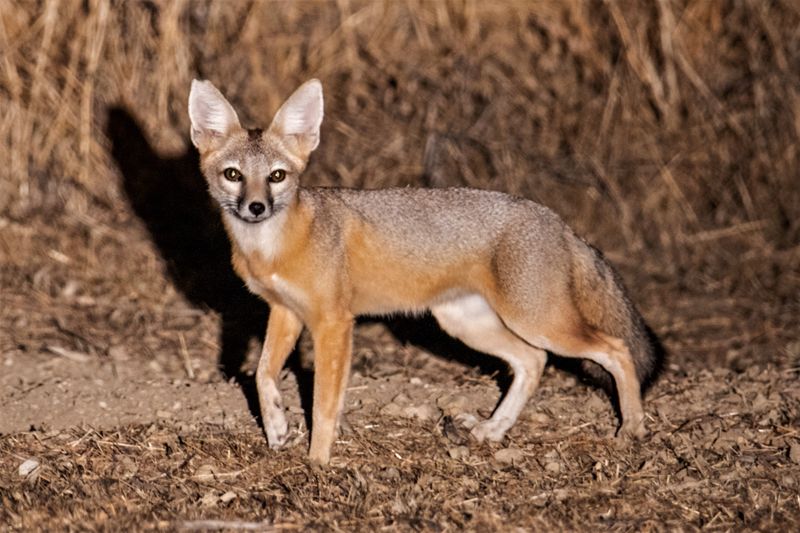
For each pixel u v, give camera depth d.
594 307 9.34
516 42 16.25
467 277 9.34
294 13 16.06
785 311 13.14
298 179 8.92
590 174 15.14
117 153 14.52
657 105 15.84
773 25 16.17
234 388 10.30
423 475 8.45
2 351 11.05
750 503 8.05
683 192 15.40
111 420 9.48
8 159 14.20
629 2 16.14
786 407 9.92
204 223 13.95
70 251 13.49
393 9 16.23
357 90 15.63
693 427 9.49
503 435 9.34
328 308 8.81
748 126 15.72
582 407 10.01
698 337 12.48
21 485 8.16
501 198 9.34
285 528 7.51
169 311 12.55
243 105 14.95
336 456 8.86
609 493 8.22
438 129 15.21
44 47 14.30
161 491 8.15
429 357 11.55
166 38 14.55
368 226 9.11
